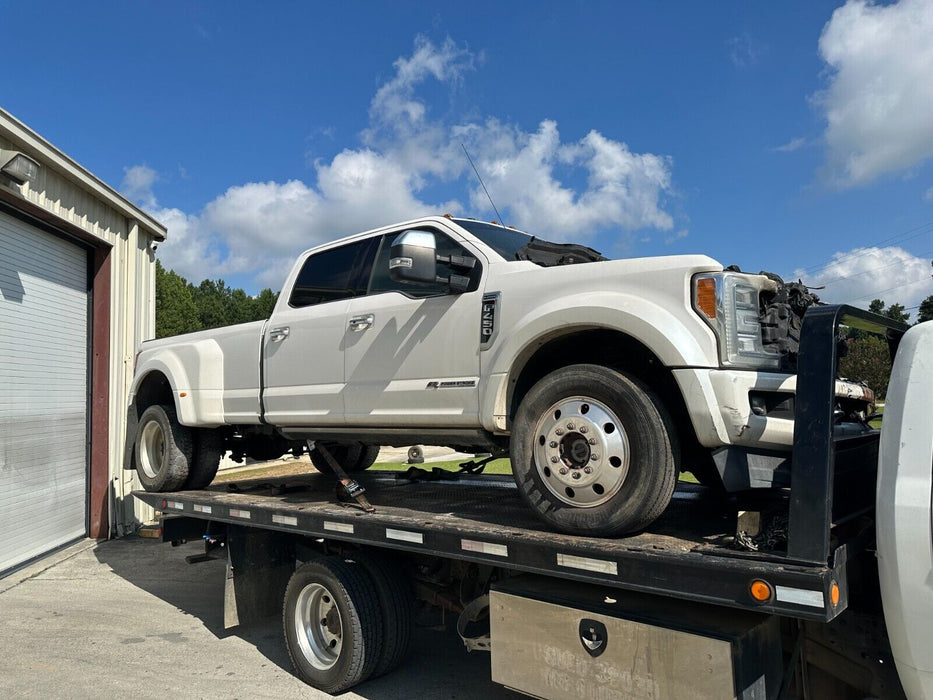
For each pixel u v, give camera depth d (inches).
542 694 122.6
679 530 129.8
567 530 126.5
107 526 359.3
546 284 141.8
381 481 238.1
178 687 170.4
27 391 312.3
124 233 385.7
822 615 89.5
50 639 207.8
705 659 102.6
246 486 241.3
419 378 163.0
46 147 294.8
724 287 119.7
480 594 153.9
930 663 89.5
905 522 91.6
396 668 169.9
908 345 101.7
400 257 141.9
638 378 133.3
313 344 192.4
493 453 203.8
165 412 238.7
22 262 311.1
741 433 115.6
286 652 195.6
